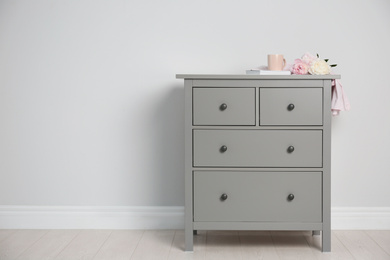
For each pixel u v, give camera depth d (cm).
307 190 247
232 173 247
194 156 247
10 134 296
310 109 245
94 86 294
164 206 298
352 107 291
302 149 246
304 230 273
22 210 297
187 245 252
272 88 245
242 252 252
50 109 295
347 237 277
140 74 294
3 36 293
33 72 294
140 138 296
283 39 290
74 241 270
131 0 291
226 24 291
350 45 289
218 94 245
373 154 293
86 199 298
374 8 288
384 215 292
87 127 296
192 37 291
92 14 292
